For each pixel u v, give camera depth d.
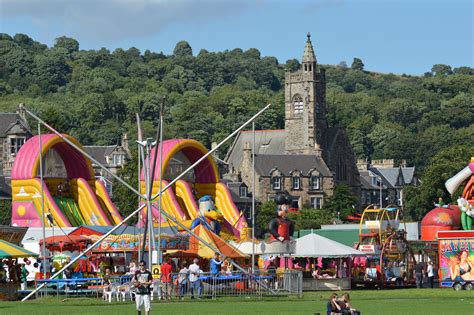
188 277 106.69
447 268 135.00
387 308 91.56
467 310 88.88
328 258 143.75
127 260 139.88
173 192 154.88
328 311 72.69
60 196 157.25
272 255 136.00
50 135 156.75
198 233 133.00
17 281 115.38
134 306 94.88
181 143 159.75
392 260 148.75
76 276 125.62
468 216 139.62
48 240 131.62
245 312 86.00
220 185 166.25
